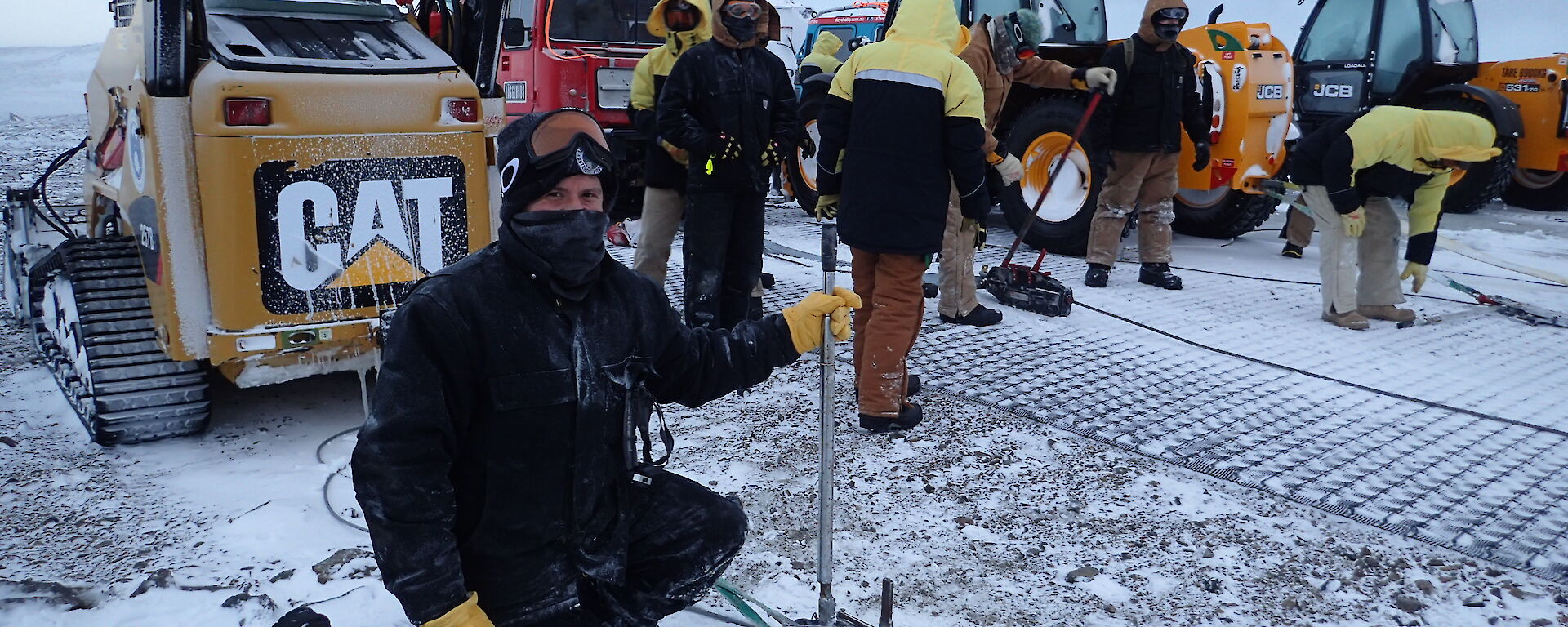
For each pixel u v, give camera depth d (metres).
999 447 3.88
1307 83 10.43
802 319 2.15
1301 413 4.27
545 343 1.68
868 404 3.94
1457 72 10.04
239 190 3.30
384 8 3.88
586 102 8.10
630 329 1.81
